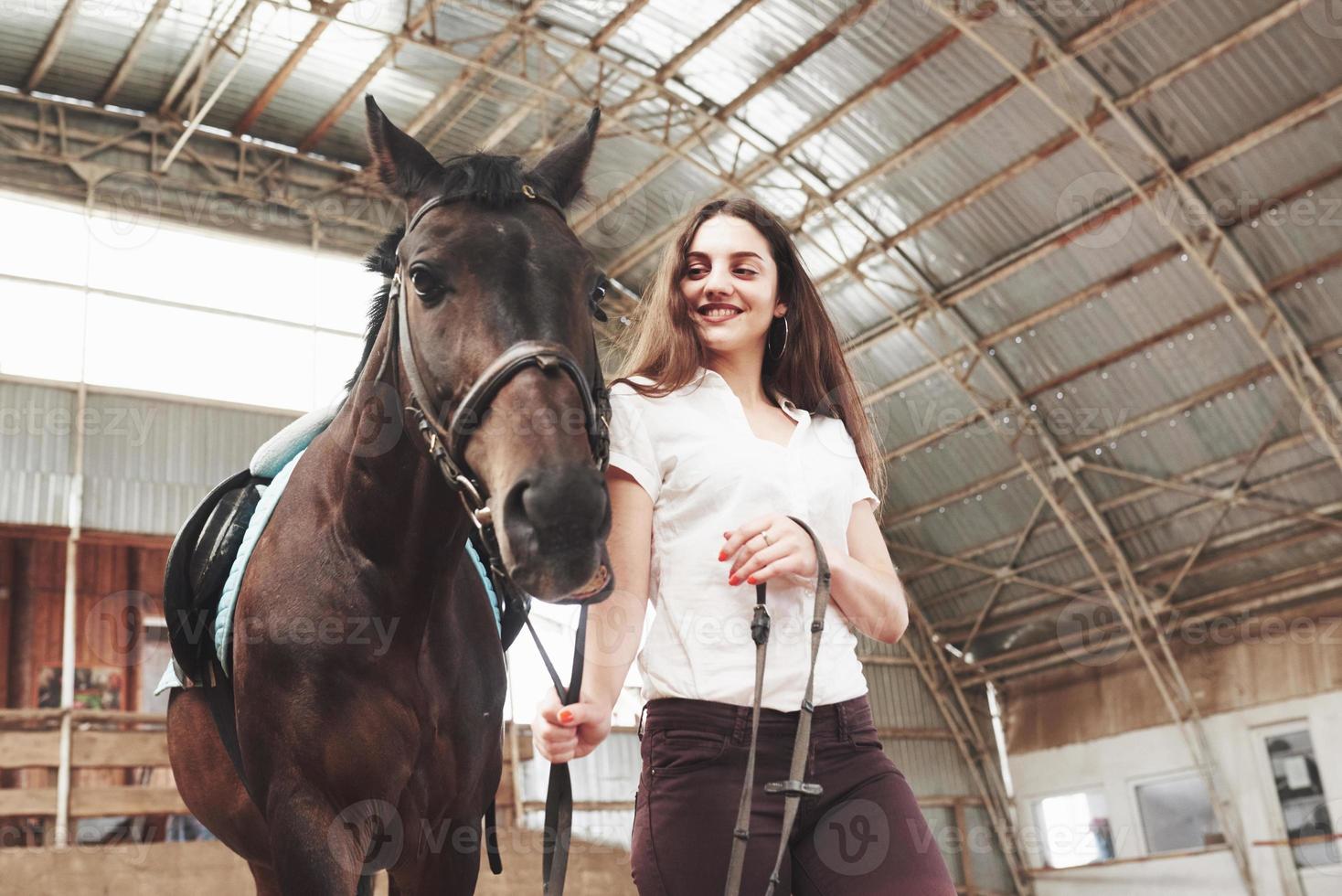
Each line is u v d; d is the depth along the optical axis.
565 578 1.27
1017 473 13.55
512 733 10.38
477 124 12.45
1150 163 10.68
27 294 11.11
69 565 10.65
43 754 9.35
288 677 1.86
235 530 2.22
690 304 1.51
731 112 11.82
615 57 11.52
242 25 10.79
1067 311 12.11
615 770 12.87
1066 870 14.02
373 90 11.90
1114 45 9.97
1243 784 12.75
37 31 10.84
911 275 12.54
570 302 1.53
